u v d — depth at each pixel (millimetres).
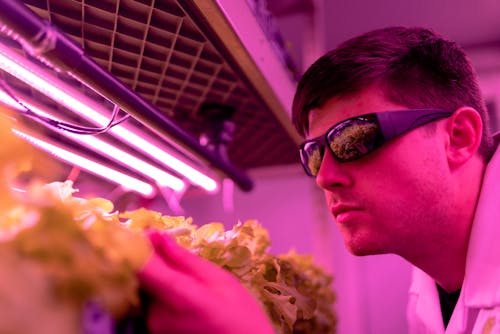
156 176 1345
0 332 251
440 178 738
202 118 1404
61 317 285
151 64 1017
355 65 763
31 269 279
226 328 362
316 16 1850
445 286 868
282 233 2912
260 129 1596
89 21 812
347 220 764
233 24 866
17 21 494
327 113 798
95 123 966
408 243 758
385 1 2424
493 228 708
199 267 406
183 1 784
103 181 1543
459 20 2574
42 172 382
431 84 768
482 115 826
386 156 733
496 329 633
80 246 312
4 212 317
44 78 775
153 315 384
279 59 1249
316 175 868
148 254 375
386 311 2611
